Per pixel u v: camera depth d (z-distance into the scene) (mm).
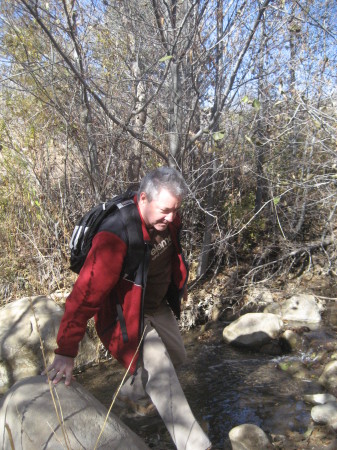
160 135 5125
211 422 3361
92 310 2373
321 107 5000
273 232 6055
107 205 2574
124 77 5219
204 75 4965
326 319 5113
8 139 5488
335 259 6059
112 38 5172
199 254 5566
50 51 5004
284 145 5484
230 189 5738
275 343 4613
